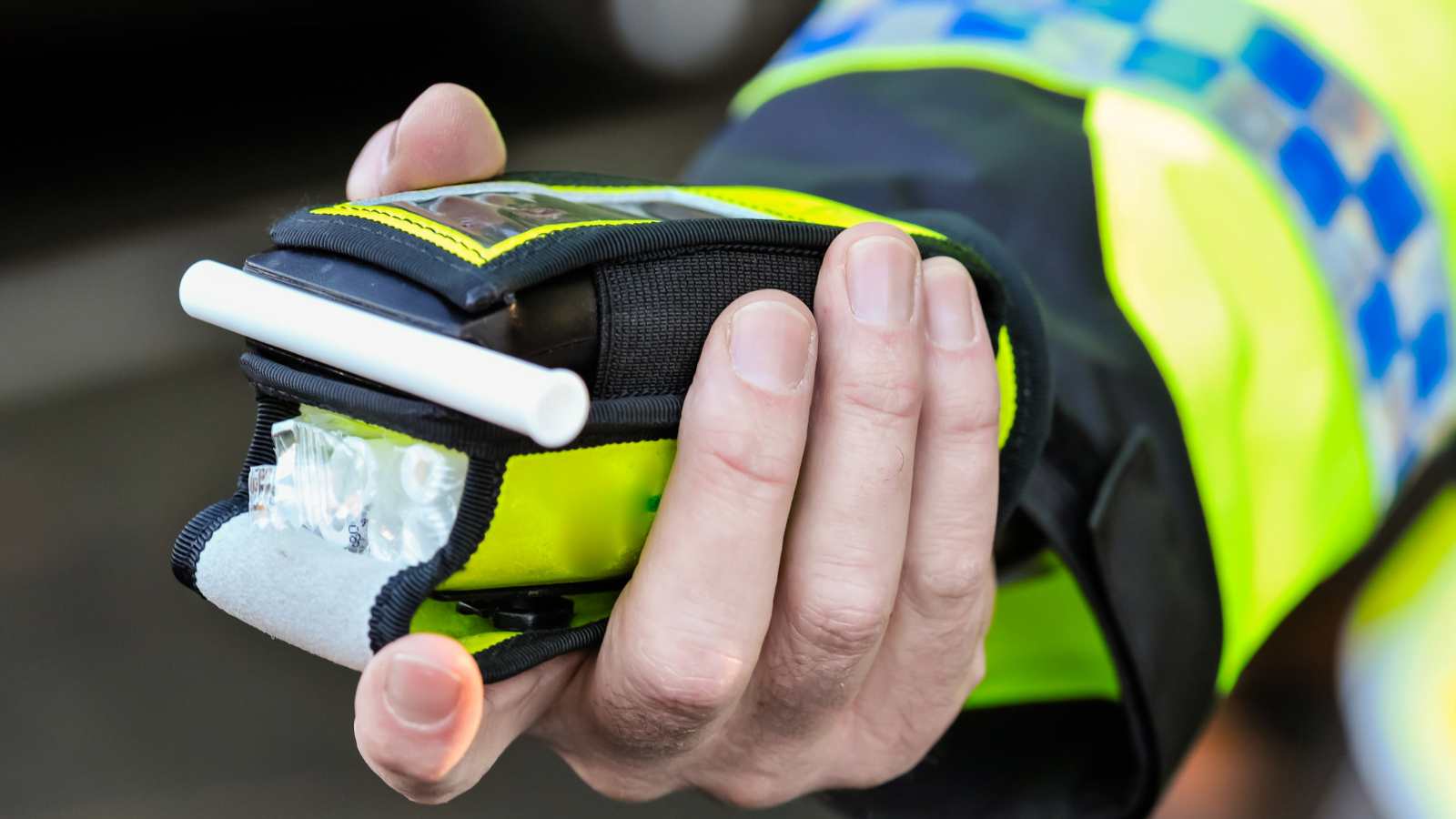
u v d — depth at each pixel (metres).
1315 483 0.65
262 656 1.19
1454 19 0.70
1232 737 0.97
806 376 0.53
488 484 0.51
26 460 1.43
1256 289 0.64
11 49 2.18
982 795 0.63
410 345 0.50
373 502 0.53
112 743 1.06
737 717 0.58
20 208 1.87
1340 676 0.99
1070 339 0.61
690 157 2.18
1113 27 0.68
